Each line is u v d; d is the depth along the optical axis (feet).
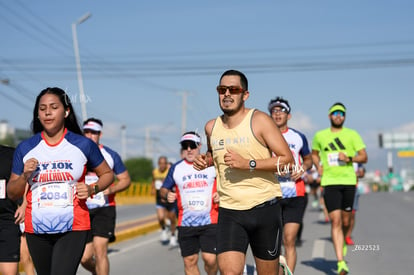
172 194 58.18
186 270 57.26
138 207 243.40
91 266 61.31
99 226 60.54
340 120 68.95
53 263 38.68
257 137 39.17
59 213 38.81
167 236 113.60
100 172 40.78
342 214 69.62
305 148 62.85
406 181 541.75
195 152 56.75
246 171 39.55
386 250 88.48
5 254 46.93
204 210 55.83
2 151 47.32
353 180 68.33
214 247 55.93
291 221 59.88
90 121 63.26
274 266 40.65
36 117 40.32
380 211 172.35
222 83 39.27
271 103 62.59
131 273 73.87
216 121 40.63
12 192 39.14
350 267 74.33
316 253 87.20
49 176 38.99
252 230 39.86
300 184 60.44
